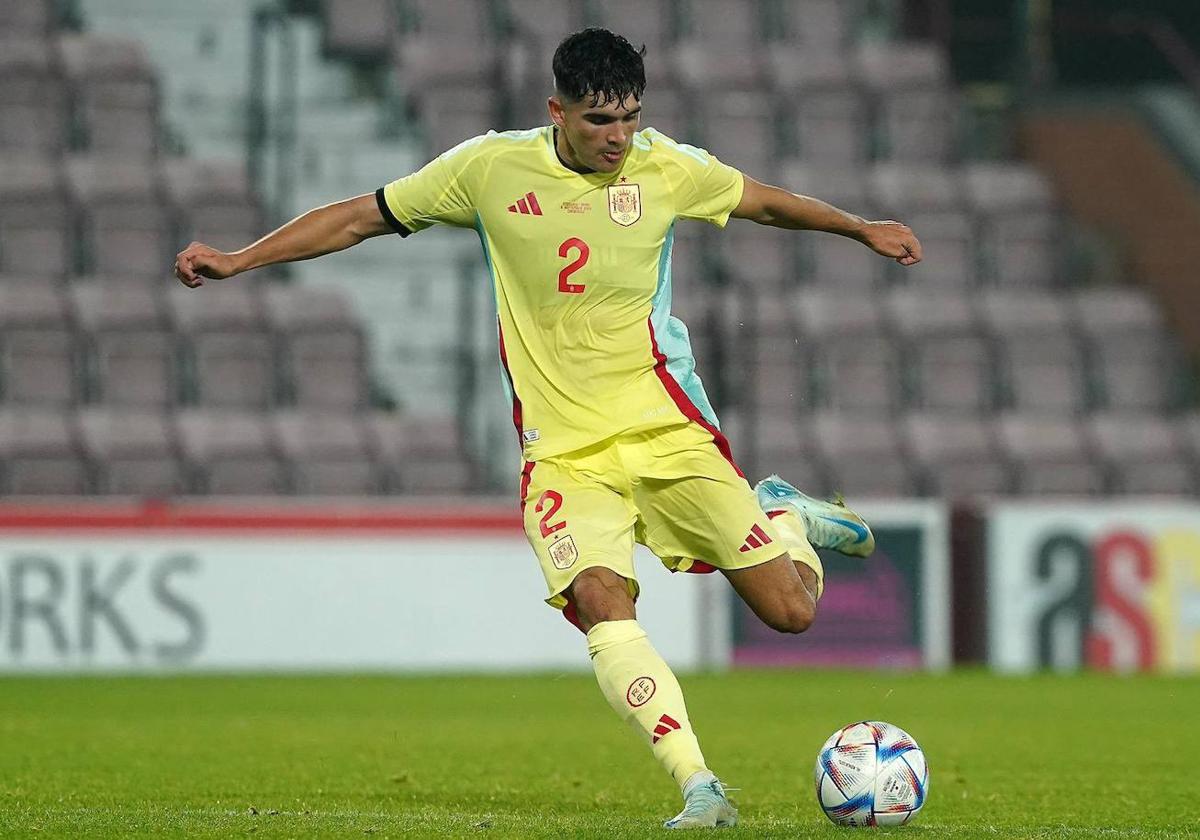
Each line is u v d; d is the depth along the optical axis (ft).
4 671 162.50
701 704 137.59
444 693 148.05
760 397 224.94
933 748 103.60
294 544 169.07
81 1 249.96
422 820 60.70
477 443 222.07
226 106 247.50
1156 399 237.04
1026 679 165.27
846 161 253.85
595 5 261.65
